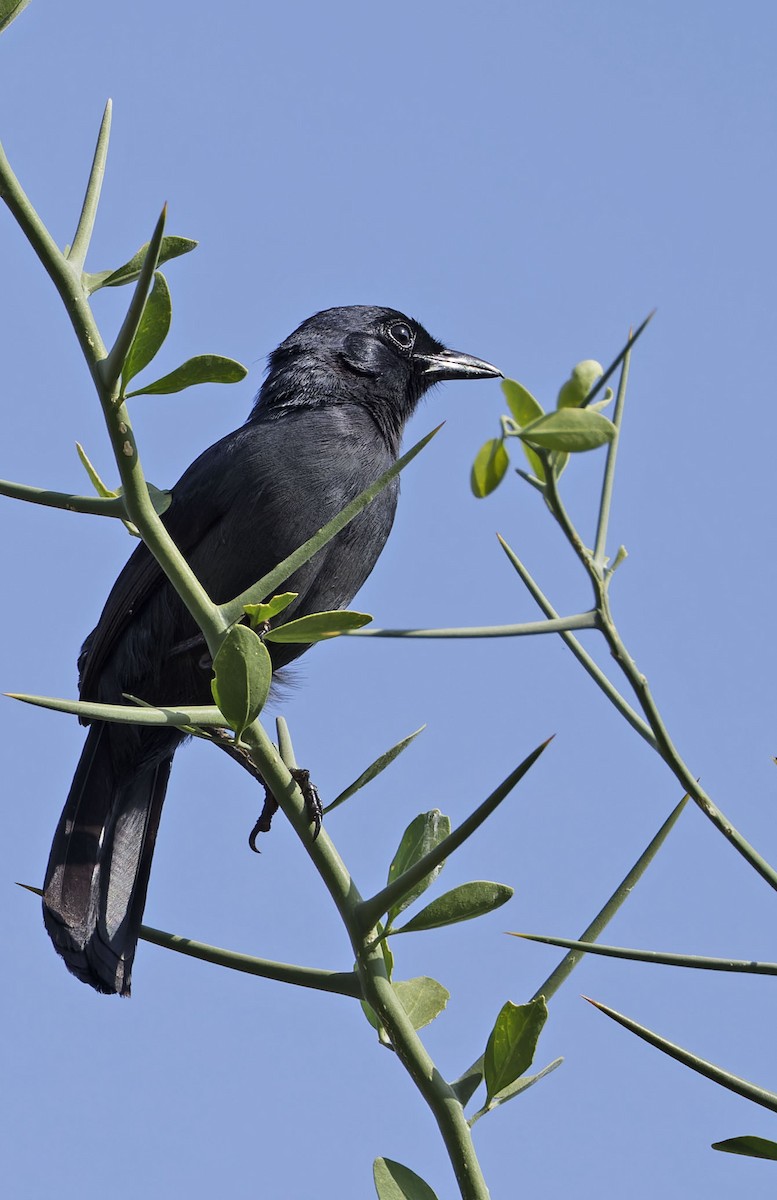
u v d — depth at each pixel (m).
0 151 4.91
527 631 4.10
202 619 4.92
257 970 5.12
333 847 5.08
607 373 3.94
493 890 4.76
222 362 4.79
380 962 4.89
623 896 4.98
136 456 4.89
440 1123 4.60
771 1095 3.88
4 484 5.03
